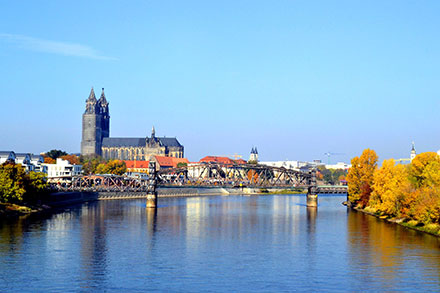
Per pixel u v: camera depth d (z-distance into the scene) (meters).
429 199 150.38
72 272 104.75
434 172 163.50
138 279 100.38
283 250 128.00
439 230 146.62
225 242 139.50
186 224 177.25
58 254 120.88
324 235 150.75
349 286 96.12
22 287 94.69
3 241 135.25
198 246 133.38
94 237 145.00
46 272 104.62
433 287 95.31
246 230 162.38
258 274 104.31
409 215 168.38
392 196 178.38
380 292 92.75
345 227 167.38
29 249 125.81
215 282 98.56
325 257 119.25
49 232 151.38
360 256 119.75
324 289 94.44
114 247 130.62
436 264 111.00
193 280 99.81
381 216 194.12
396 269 107.38
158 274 103.94
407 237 142.88
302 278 101.44
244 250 128.12
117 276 102.25
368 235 148.50
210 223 180.75
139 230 160.62
